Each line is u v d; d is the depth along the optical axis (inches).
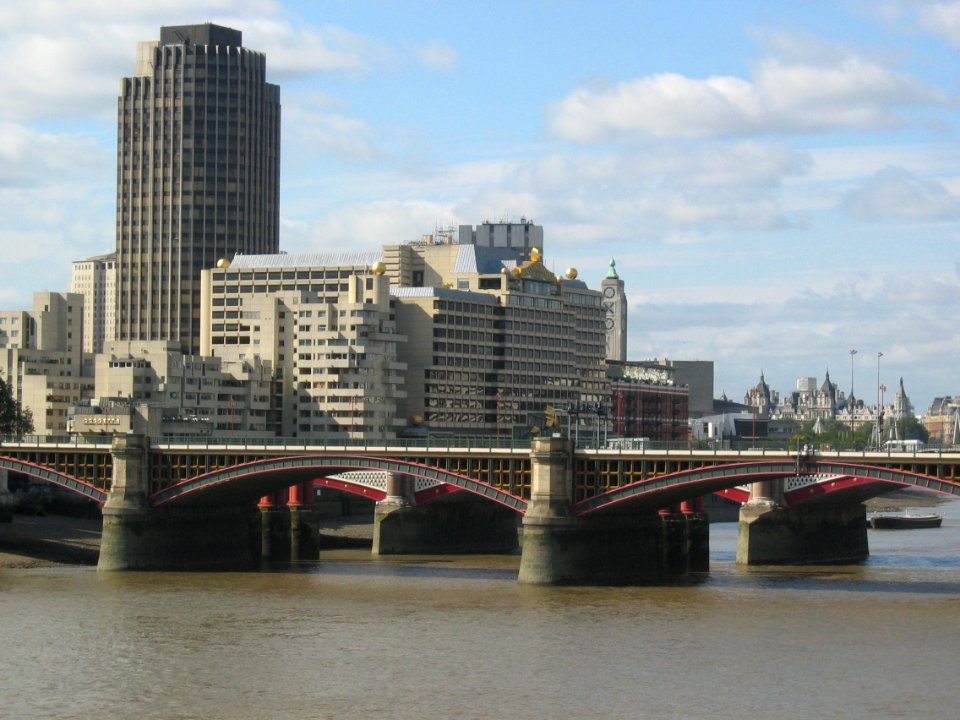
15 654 6648.6
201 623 7465.6
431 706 5654.5
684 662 6412.4
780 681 6038.4
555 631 7180.1
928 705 5644.7
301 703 5718.5
